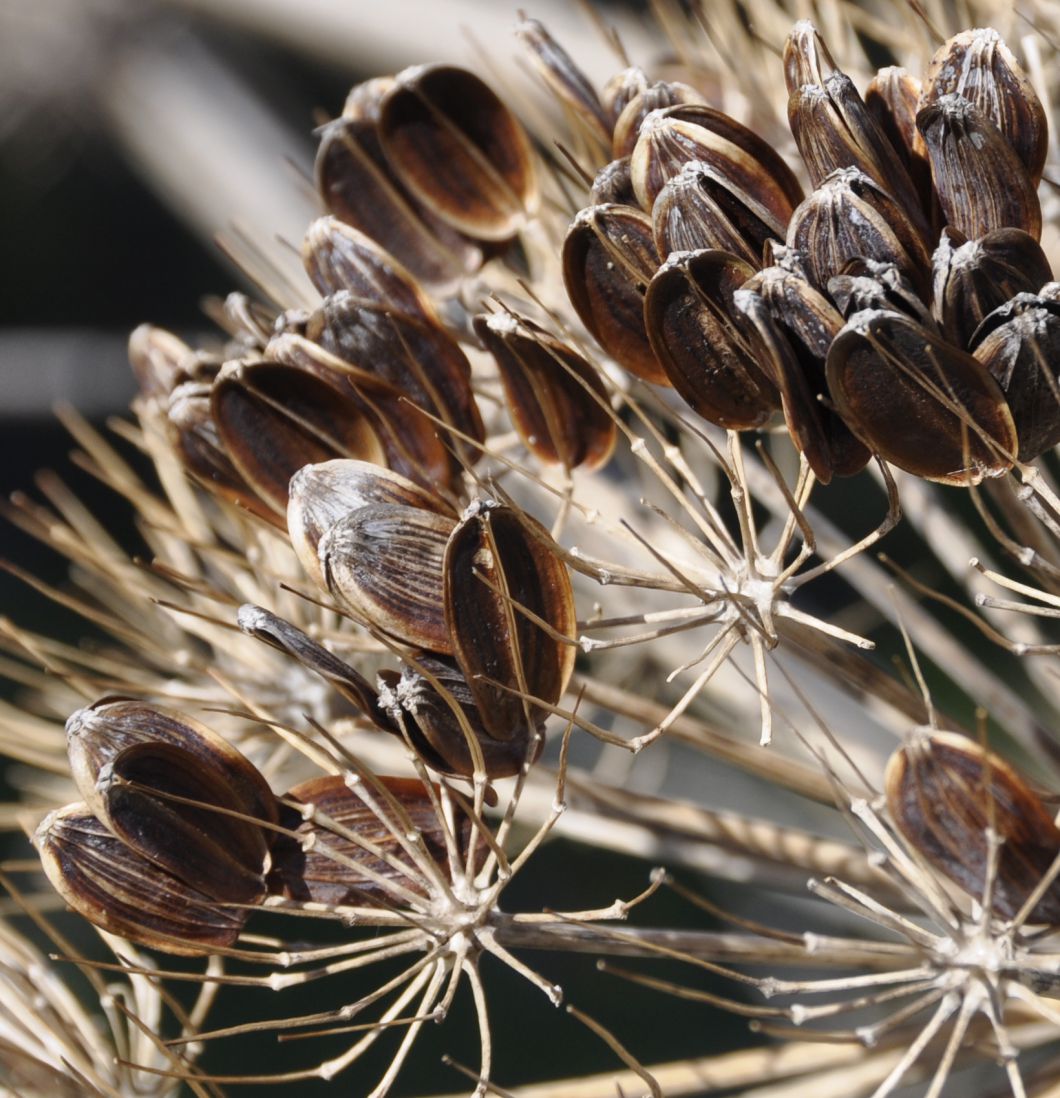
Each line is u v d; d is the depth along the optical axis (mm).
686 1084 265
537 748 254
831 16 295
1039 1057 305
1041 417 247
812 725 308
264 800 255
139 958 269
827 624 250
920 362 243
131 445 609
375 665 281
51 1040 269
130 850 252
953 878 253
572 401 262
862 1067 267
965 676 282
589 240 256
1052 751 279
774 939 256
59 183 658
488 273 288
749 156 256
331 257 268
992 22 287
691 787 424
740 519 251
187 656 280
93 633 547
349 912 251
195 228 579
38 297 667
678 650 311
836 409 245
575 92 275
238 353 273
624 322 259
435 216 280
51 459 619
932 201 254
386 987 250
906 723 275
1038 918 252
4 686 524
